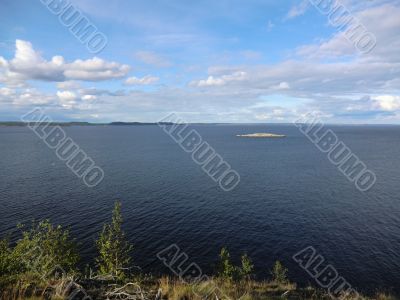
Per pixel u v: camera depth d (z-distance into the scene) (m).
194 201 64.38
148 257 39.84
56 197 64.38
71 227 47.97
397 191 75.44
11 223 48.62
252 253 41.94
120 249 24.27
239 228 50.28
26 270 17.77
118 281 17.55
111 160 122.00
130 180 83.44
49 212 54.75
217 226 50.84
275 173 98.44
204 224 51.59
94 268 35.31
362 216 56.94
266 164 117.12
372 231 49.69
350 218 55.81
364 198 69.00
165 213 56.41
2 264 17.27
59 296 13.42
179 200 64.81
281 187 78.81
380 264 39.25
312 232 49.25
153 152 150.62
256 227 50.91
